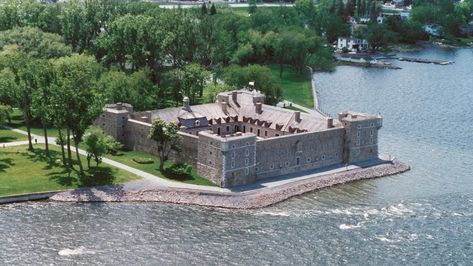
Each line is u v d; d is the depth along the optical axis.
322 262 164.62
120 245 170.12
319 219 189.88
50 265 159.25
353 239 177.50
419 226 186.88
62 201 197.75
